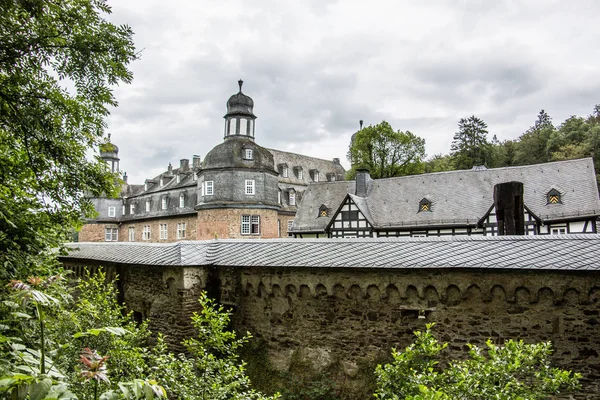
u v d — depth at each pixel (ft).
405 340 33.55
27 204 27.25
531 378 24.35
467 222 96.73
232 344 26.30
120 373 24.50
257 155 129.08
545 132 213.87
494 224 92.32
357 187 118.32
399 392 20.70
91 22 26.45
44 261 27.61
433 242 34.78
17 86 25.73
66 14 25.66
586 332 27.91
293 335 38.40
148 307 45.11
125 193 207.72
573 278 28.14
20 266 23.32
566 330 28.48
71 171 29.43
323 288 37.09
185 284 40.93
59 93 27.84
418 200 108.06
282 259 38.78
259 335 40.52
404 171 160.04
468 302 31.53
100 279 37.86
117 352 24.71
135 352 25.31
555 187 93.09
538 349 20.30
